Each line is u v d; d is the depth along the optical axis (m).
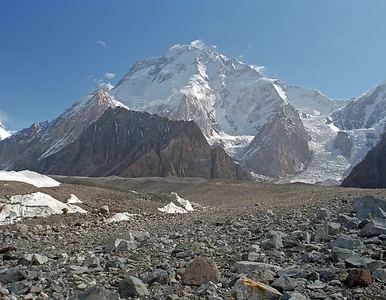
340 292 7.41
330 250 10.75
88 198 37.41
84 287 8.65
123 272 10.02
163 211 37.28
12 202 27.88
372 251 10.10
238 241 13.77
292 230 15.12
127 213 32.09
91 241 17.64
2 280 9.52
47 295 8.16
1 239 18.66
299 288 7.61
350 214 17.28
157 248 13.51
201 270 8.75
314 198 36.72
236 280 8.28
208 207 48.84
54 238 19.23
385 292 7.23
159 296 7.73
